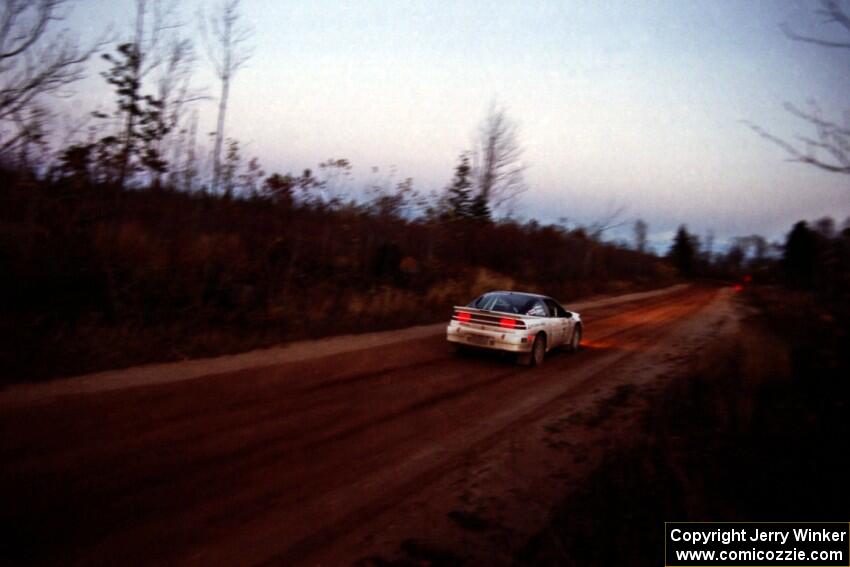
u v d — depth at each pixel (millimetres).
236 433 5305
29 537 3227
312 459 4844
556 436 6027
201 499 3908
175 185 12102
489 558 3424
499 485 4605
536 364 10094
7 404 5461
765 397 6637
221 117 12852
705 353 10219
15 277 8469
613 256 46625
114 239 10203
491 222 26328
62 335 7777
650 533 3648
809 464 4633
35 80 7730
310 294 13242
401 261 18562
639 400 7820
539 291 25250
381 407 6629
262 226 14195
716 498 4148
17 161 8492
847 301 5156
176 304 10250
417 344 11242
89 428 5055
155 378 6938
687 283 75438
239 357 8594
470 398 7430
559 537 3600
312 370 8164
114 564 3041
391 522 3822
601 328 17188
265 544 3396
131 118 10414
